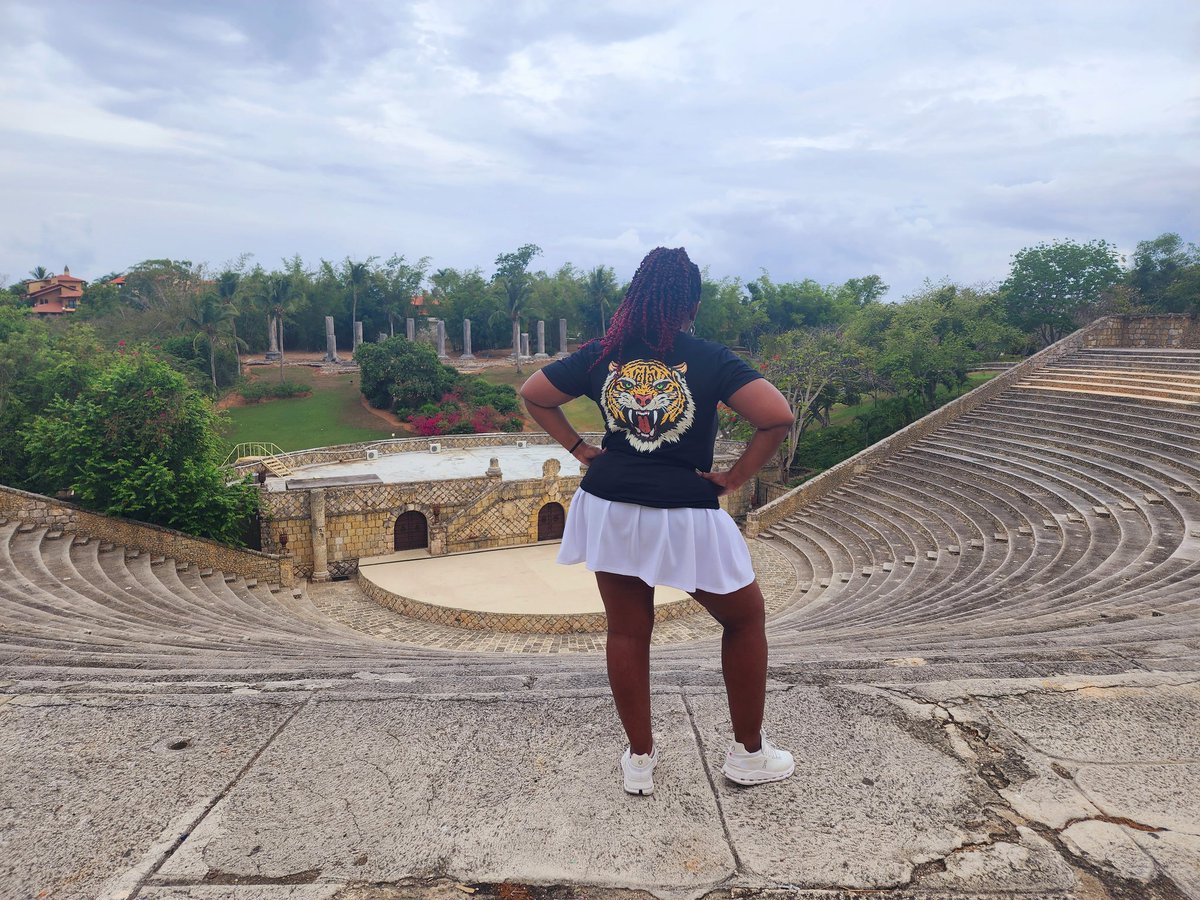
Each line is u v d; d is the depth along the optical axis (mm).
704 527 2438
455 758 2980
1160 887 2184
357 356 59906
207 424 25500
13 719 3381
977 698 3502
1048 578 14883
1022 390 31031
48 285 101188
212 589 22234
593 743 3092
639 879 2246
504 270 92562
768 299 92125
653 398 2395
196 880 2258
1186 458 20266
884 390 44656
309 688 3836
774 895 2170
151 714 3432
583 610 22219
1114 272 48281
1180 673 3793
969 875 2242
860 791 2713
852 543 24781
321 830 2508
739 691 2611
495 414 57156
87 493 23078
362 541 28641
